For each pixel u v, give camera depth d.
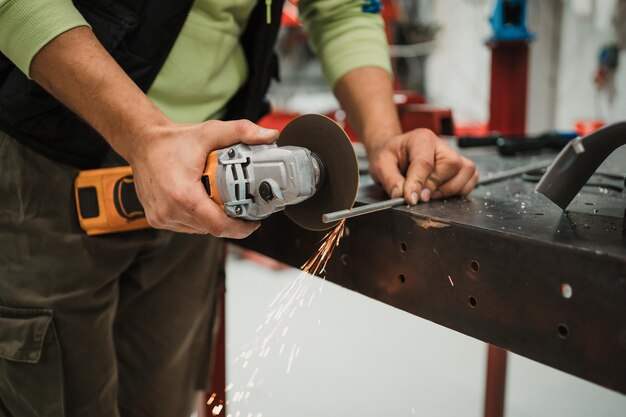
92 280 0.85
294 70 3.58
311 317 2.30
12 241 0.82
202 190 0.62
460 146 1.45
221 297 1.27
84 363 0.87
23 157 0.81
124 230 0.85
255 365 1.88
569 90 2.87
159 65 0.83
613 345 0.50
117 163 0.87
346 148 0.67
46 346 0.82
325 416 1.58
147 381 1.07
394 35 3.48
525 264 0.56
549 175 0.67
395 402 1.66
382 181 0.82
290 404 1.64
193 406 1.16
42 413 0.84
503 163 1.19
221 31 0.88
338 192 0.69
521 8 1.78
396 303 0.72
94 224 0.82
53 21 0.67
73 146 0.81
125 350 1.05
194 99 0.90
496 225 0.61
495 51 1.83
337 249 0.80
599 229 0.59
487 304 0.60
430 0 3.70
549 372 1.90
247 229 0.65
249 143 0.63
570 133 1.48
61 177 0.82
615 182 0.89
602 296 0.50
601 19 2.61
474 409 1.62
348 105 1.02
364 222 0.75
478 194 0.83
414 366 1.89
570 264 0.52
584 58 2.75
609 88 2.60
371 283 0.75
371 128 0.94
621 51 2.52
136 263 0.98
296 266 0.88
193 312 1.08
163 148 0.63
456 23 3.50
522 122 1.85
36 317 0.82
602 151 0.64
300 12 1.13
